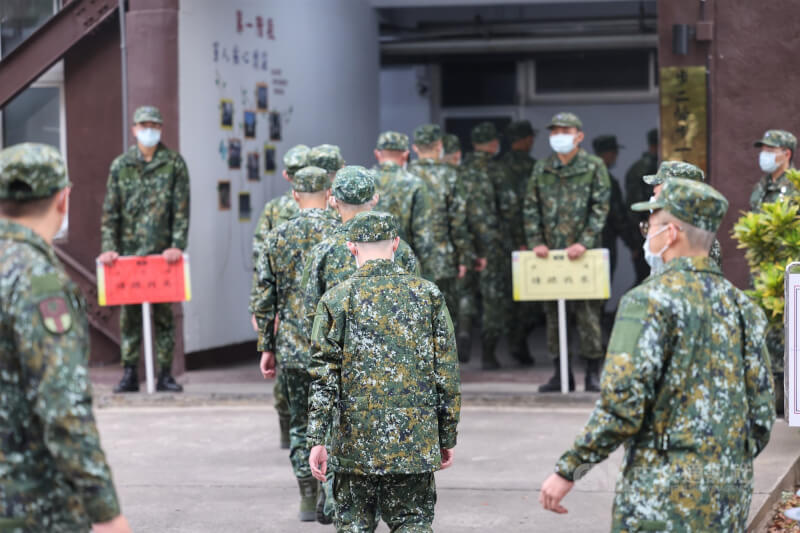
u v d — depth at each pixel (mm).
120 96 12648
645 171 14914
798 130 10227
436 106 20281
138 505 7254
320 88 15641
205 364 12953
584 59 19578
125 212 10961
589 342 10586
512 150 13711
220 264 13172
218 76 12992
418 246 8688
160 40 11883
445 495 7371
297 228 6527
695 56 10383
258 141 13961
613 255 14055
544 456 8422
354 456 4852
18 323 3297
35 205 3508
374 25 17875
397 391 4848
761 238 8000
